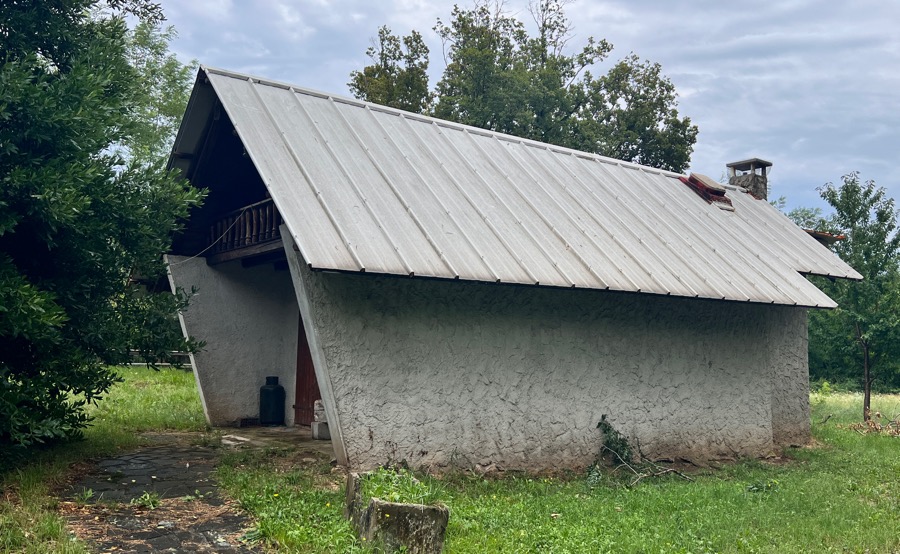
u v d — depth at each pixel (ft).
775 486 30.78
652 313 36.60
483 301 31.30
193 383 59.36
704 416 38.01
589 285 30.27
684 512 25.32
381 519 18.93
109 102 28.43
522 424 31.81
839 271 44.21
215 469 27.71
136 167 29.81
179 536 19.65
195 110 34.24
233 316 41.32
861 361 62.90
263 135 30.63
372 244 26.89
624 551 20.67
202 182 38.19
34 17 27.96
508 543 20.59
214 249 39.86
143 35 80.74
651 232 38.65
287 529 19.89
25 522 19.22
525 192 36.73
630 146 102.42
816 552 21.59
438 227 29.99
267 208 34.55
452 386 30.12
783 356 43.98
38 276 27.86
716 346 39.09
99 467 27.45
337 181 29.91
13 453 26.14
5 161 24.79
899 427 50.39
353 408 27.66
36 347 26.61
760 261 40.86
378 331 28.58
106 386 27.81
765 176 55.06
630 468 32.89
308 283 27.68
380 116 37.40
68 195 23.89
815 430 48.91
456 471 29.60
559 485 29.76
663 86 104.94
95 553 17.93
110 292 29.94
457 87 98.37
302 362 41.11
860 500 29.22
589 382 34.01
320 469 27.78
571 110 95.76
